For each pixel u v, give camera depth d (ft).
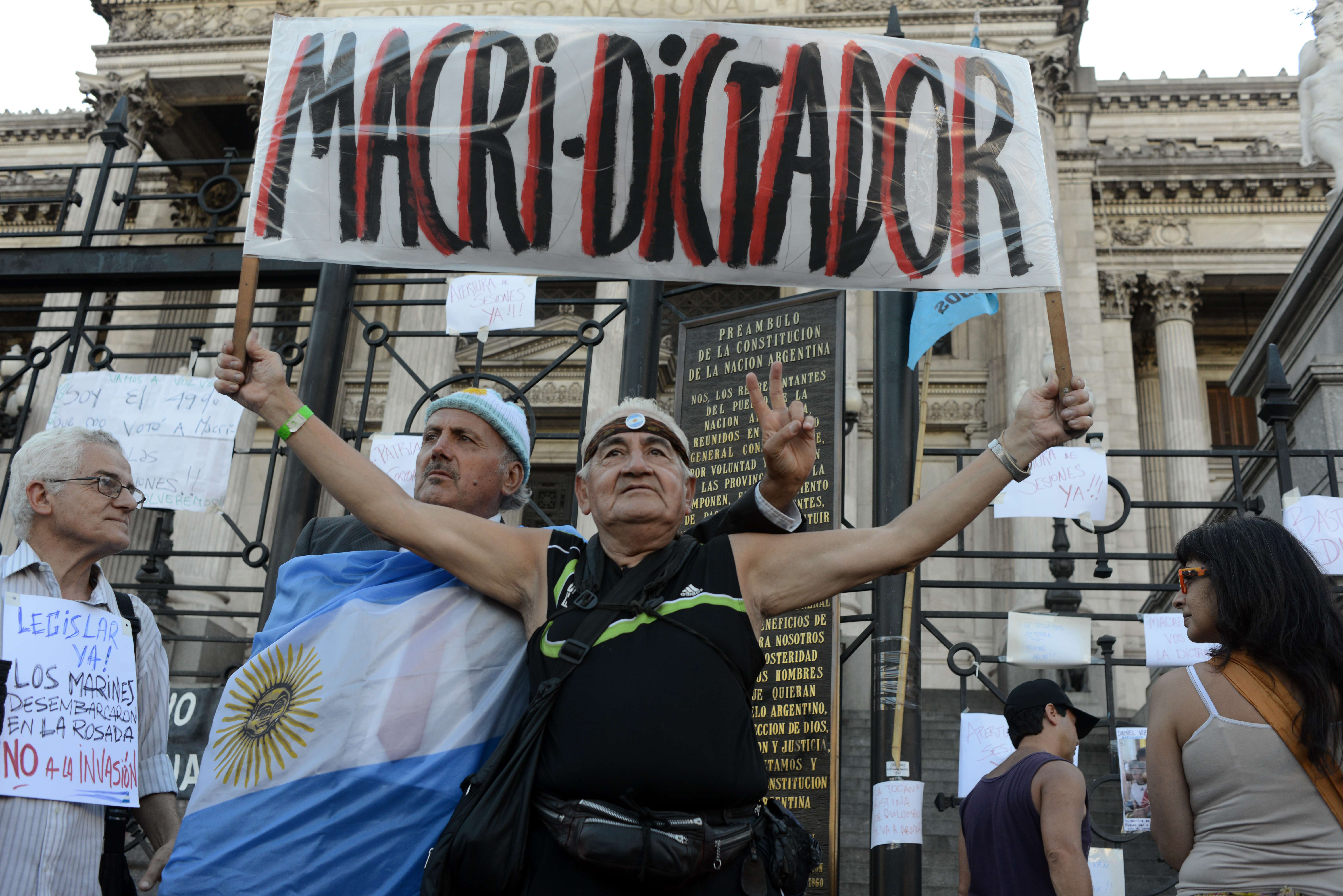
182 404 19.63
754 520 8.48
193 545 60.49
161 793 10.44
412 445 17.95
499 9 77.00
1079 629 18.19
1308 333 24.02
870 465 64.64
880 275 10.15
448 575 9.14
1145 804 17.48
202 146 87.15
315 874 8.06
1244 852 8.14
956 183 10.33
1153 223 91.25
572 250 10.27
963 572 60.08
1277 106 99.66
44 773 9.01
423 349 66.95
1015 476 8.17
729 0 75.41
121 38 84.02
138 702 10.22
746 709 7.89
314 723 8.42
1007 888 11.53
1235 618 8.73
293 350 18.38
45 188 79.56
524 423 10.75
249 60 81.00
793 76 10.57
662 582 8.02
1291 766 8.21
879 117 10.48
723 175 10.39
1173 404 86.48
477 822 7.40
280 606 9.63
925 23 73.46
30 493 10.01
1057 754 12.49
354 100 10.31
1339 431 20.38
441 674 8.55
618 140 10.46
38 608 9.45
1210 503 18.90
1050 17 73.05
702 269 10.28
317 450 8.52
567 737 7.52
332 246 9.92
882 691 15.49
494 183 10.29
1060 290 8.86
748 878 7.55
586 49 10.61
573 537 8.79
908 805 14.65
